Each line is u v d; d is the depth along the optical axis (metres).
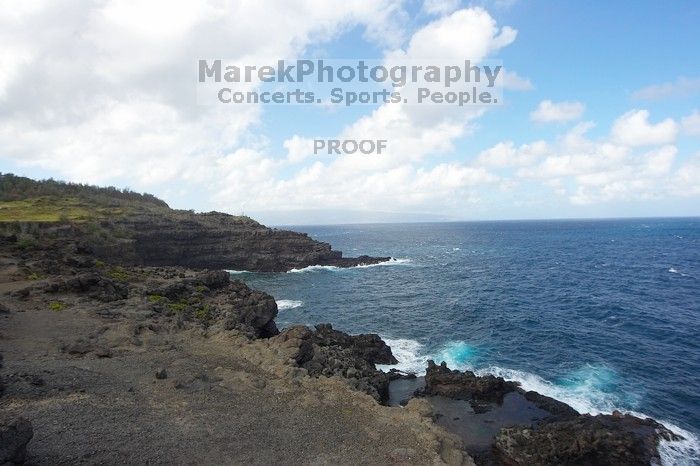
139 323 31.72
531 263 115.88
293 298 76.44
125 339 28.00
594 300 65.50
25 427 12.78
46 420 16.02
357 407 22.14
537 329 50.41
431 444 18.81
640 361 39.81
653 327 50.44
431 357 42.34
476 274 98.31
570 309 60.34
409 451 17.86
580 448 23.62
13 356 22.70
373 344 41.97
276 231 125.94
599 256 129.88
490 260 126.81
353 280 95.50
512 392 32.56
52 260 48.75
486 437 26.70
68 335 27.17
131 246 87.12
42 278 42.12
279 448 16.94
